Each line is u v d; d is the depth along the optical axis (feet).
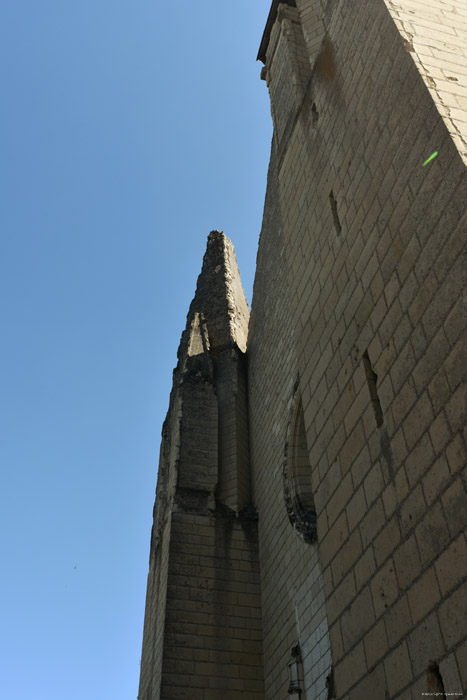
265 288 87.51
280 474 68.95
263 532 72.28
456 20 42.11
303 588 57.62
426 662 25.96
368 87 41.88
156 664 66.33
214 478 78.13
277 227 84.33
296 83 60.44
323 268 44.39
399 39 38.65
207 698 61.31
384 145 38.06
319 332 43.16
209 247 118.52
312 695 51.55
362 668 30.63
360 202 40.09
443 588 25.85
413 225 33.19
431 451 28.55
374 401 34.35
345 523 35.09
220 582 69.51
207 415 84.89
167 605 66.33
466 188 29.01
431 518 27.63
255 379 86.84
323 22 57.72
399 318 33.14
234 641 65.72
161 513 84.89
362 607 31.71
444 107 33.30
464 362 27.30
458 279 28.63
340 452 37.14
